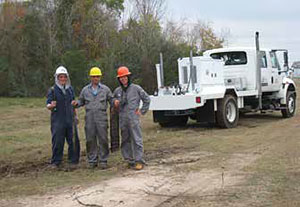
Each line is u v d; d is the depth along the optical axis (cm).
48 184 717
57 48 3500
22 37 3378
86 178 753
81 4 3728
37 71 3344
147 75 3397
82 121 1731
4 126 1591
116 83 3297
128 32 3666
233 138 1178
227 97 1391
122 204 597
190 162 873
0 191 682
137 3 3850
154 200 614
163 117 1456
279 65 1675
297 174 741
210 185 688
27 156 998
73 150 852
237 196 623
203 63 1334
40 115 2012
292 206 572
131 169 818
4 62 3231
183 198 621
